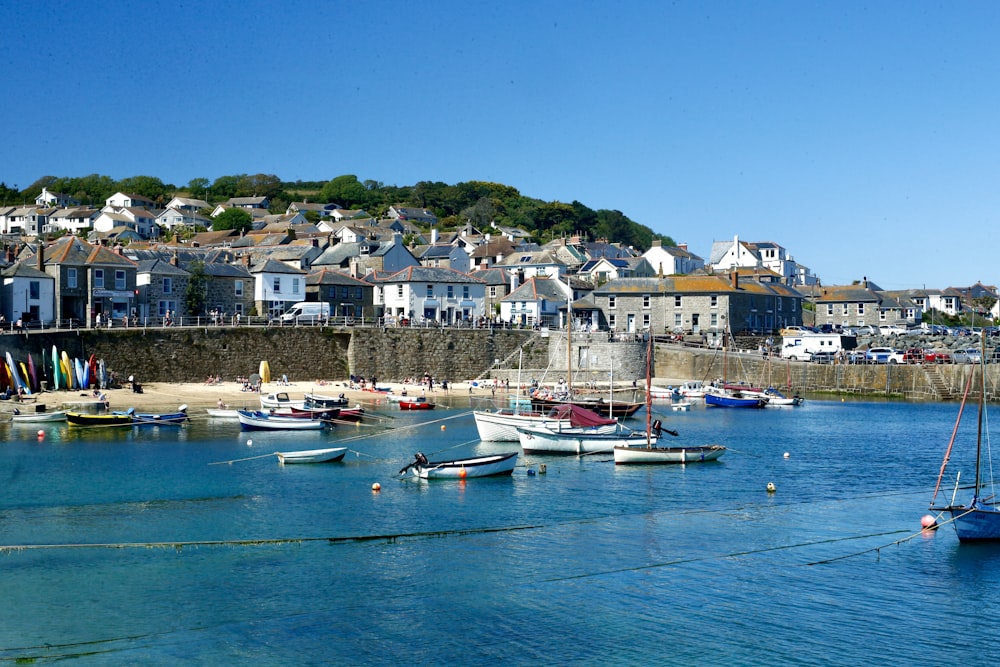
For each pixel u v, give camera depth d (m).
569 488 58.06
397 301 128.62
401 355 113.44
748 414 99.50
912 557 44.62
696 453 67.44
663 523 50.03
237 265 125.06
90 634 34.81
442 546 45.47
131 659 32.94
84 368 91.19
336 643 34.41
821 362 122.88
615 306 141.38
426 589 39.69
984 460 69.62
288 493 55.41
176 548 44.44
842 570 42.69
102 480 57.81
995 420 94.38
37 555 43.12
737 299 138.00
